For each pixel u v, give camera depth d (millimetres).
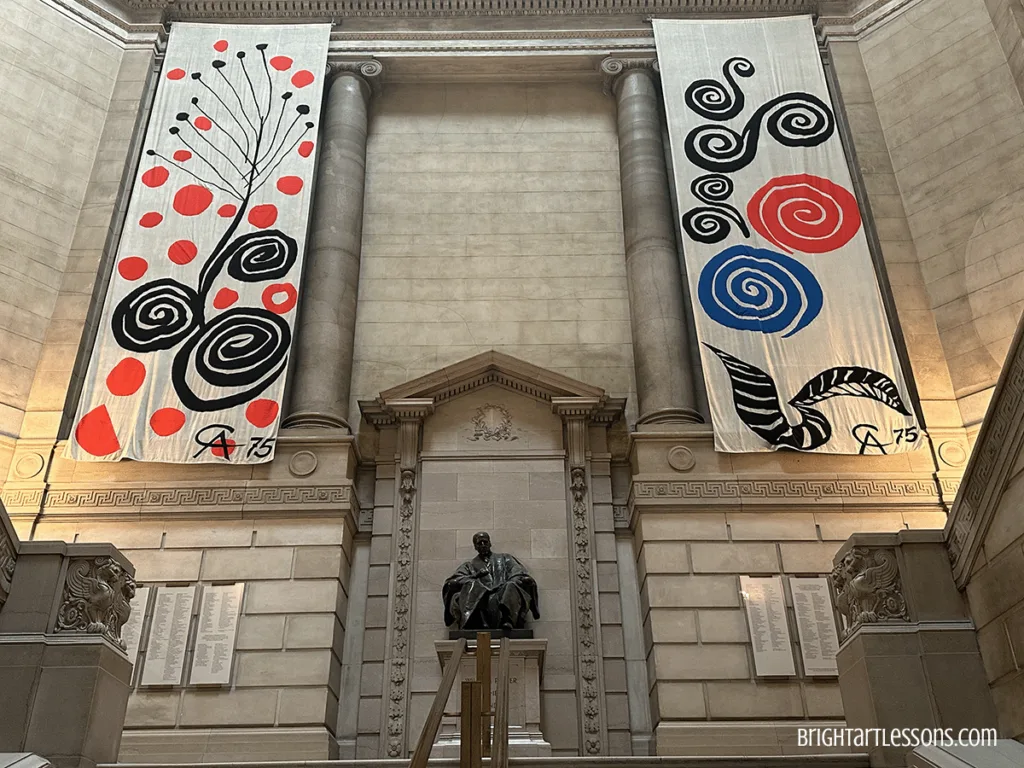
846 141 16031
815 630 11367
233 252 14508
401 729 11234
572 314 15047
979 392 13180
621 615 12188
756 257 14359
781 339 13578
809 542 12078
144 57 16766
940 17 16188
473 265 15531
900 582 7238
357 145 16094
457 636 10969
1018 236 13633
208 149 15586
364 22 17422
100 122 15922
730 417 12906
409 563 12359
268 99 16219
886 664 6859
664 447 12844
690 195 15070
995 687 6637
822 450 12594
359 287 15242
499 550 12445
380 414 13547
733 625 11500
